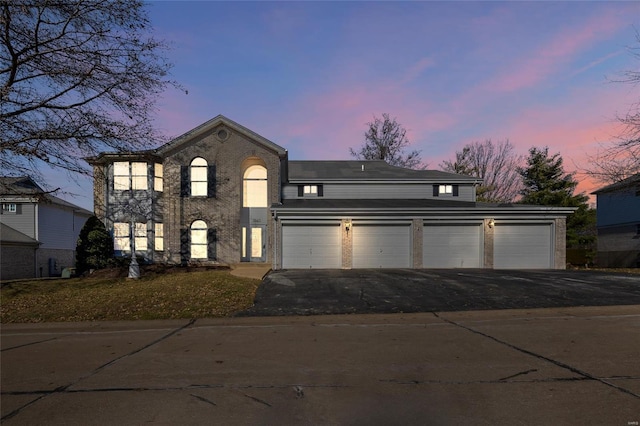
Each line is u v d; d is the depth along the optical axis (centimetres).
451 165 4512
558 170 3397
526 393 411
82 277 1714
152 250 2038
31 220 2628
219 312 929
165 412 381
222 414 375
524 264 1922
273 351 597
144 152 1405
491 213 1897
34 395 430
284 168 2373
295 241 1889
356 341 652
